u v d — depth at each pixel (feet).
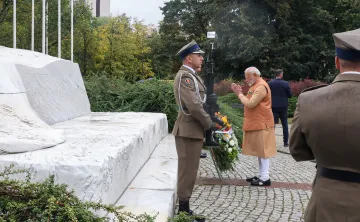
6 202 7.45
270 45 102.17
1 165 9.11
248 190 19.08
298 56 104.42
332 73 107.34
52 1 40.93
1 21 36.17
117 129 15.65
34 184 7.68
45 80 17.90
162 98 33.12
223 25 104.68
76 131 14.61
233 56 102.42
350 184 6.59
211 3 113.39
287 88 33.68
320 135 6.71
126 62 126.00
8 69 14.43
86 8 81.35
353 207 6.48
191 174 13.19
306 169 24.77
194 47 13.24
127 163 12.52
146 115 24.47
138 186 13.19
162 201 11.66
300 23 111.86
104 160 9.59
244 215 15.16
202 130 13.19
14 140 10.11
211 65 17.85
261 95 19.02
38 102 16.46
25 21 40.01
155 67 140.56
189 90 12.77
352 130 6.44
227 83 79.00
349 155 6.54
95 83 35.86
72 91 21.83
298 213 15.53
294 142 7.29
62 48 51.67
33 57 19.20
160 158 18.37
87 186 8.99
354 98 6.56
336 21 119.44
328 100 6.75
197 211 15.47
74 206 7.42
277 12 104.42
